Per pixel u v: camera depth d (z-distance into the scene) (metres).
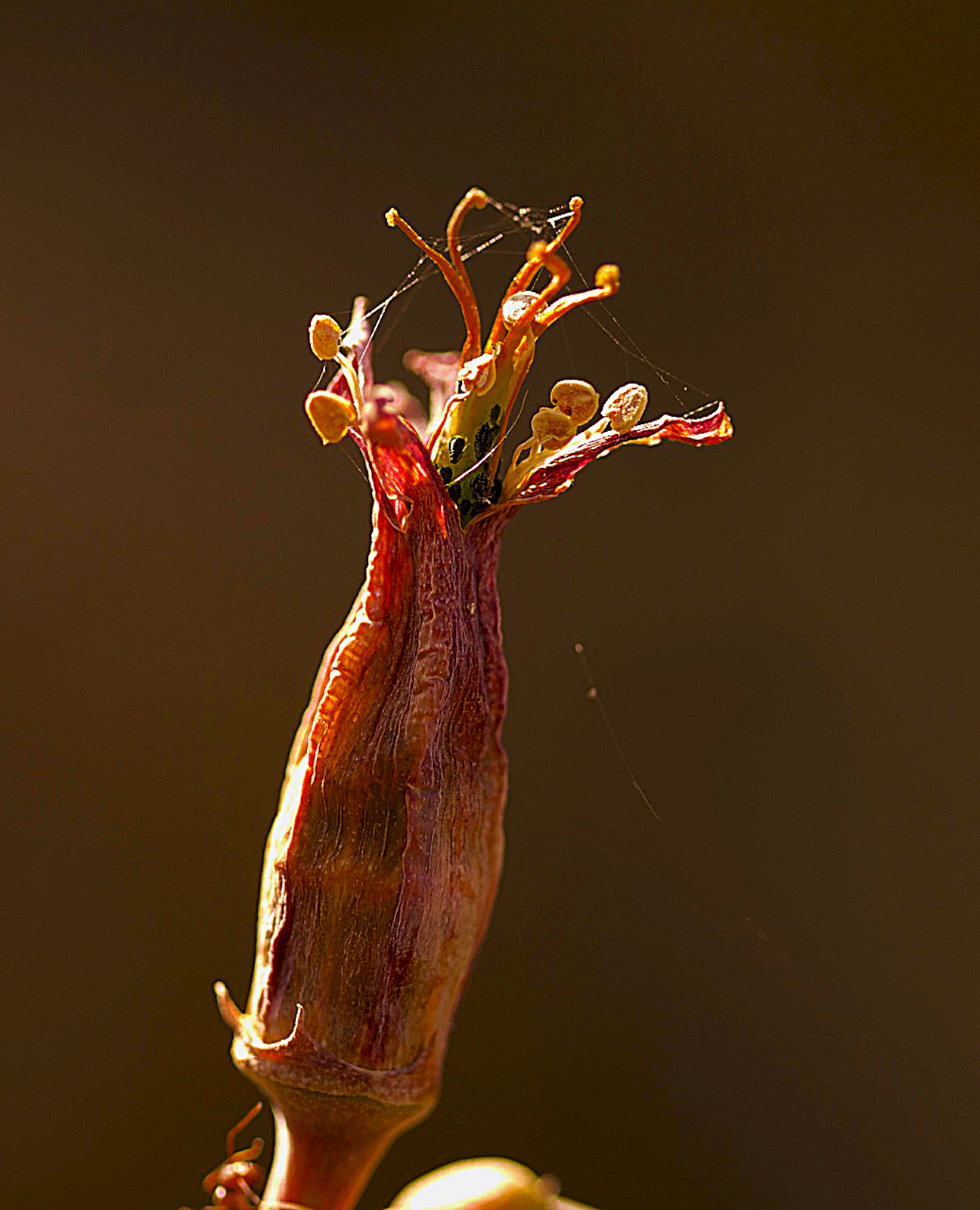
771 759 0.38
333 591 0.37
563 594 0.38
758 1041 0.37
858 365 0.39
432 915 0.16
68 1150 0.34
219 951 0.36
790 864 0.37
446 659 0.16
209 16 0.37
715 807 0.37
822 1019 0.37
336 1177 0.16
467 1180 0.16
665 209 0.38
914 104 0.39
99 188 0.36
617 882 0.37
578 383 0.17
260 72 0.38
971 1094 0.36
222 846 0.36
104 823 0.36
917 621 0.38
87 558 0.36
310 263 0.37
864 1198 0.36
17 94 0.36
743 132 0.39
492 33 0.38
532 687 0.38
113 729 0.36
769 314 0.39
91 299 0.36
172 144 0.37
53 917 0.35
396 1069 0.16
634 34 0.39
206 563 0.37
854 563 0.38
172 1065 0.35
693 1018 0.37
